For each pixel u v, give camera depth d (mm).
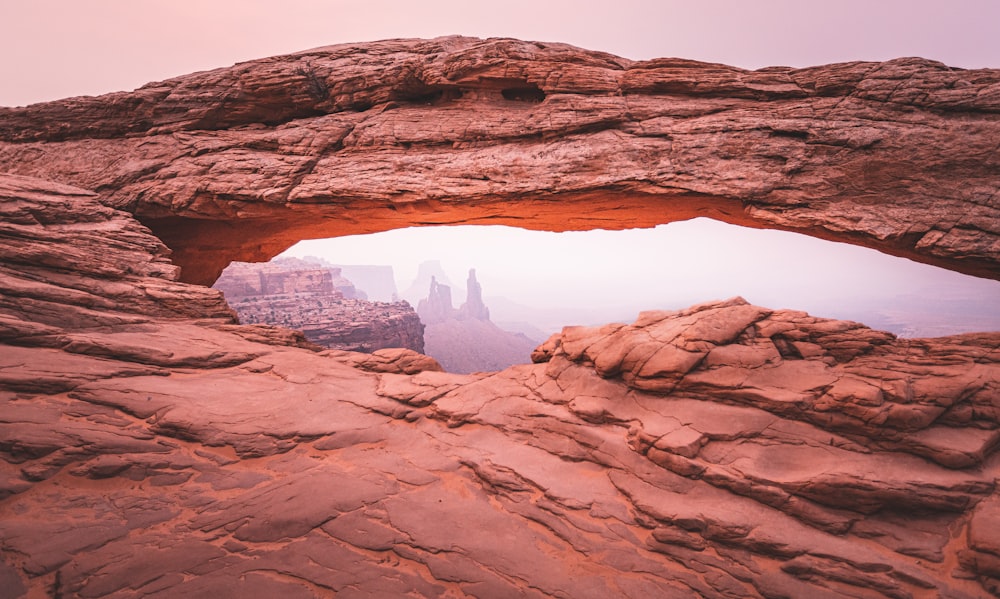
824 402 8734
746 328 10461
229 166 19141
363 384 12828
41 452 8008
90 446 8453
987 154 13570
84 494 7617
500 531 7598
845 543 7043
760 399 9195
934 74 14406
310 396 11758
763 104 16141
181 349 12867
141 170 19531
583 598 6324
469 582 6477
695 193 15898
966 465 7727
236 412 10531
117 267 15516
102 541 6609
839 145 14859
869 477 7488
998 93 13648
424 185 17672
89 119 20812
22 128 21062
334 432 10289
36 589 5719
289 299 100062
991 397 8375
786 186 15203
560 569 6875
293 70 19266
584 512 8070
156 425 9641
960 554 6648
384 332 85375
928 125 14211
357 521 7555
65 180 19672
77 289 14227
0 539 6340
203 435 9539
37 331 11422
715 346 10156
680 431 9070
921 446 7926
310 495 8102
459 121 18312
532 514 8031
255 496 8031
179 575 6129
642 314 11836
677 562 7094
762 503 7824
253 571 6324
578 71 17375
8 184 16594
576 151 16891
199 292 16297
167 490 8031
